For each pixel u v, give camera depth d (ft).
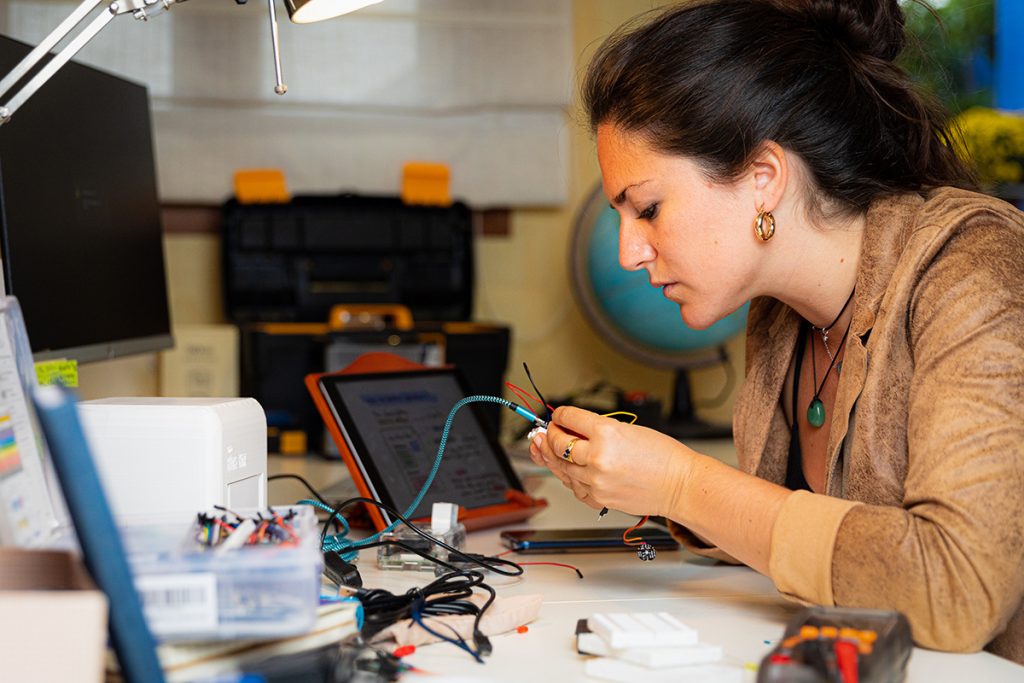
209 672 2.10
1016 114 9.14
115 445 2.86
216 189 7.89
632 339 7.95
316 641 2.27
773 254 3.24
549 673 2.45
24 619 1.67
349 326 7.29
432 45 8.19
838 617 2.41
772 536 2.78
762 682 2.08
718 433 7.47
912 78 3.49
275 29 3.33
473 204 8.34
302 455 6.54
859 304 3.16
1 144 3.65
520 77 8.32
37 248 3.89
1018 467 2.60
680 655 2.43
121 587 1.73
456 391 4.84
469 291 8.05
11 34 7.43
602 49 3.46
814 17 3.36
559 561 3.77
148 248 5.21
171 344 5.44
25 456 2.32
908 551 2.60
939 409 2.74
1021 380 2.69
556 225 8.63
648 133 3.14
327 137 8.08
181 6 7.77
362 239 7.77
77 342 4.22
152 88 7.76
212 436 2.85
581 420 3.14
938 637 2.60
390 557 3.54
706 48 3.16
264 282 7.63
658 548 3.92
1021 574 2.61
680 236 3.18
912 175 3.33
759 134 3.11
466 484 4.42
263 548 2.11
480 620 2.73
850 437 3.17
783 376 3.72
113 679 2.01
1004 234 2.98
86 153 4.47
